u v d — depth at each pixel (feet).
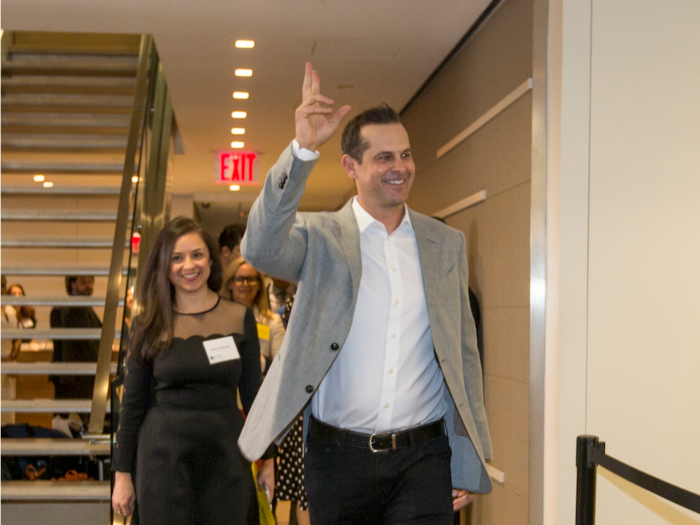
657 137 9.86
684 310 9.75
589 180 9.82
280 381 5.71
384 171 6.15
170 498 7.93
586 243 9.76
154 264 8.67
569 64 9.89
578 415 9.60
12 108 22.04
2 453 12.73
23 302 15.97
